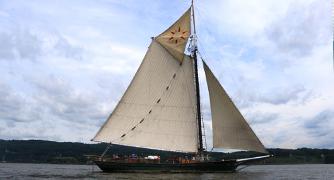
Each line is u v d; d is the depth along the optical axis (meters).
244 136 63.06
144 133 66.56
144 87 66.81
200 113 66.62
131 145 66.25
